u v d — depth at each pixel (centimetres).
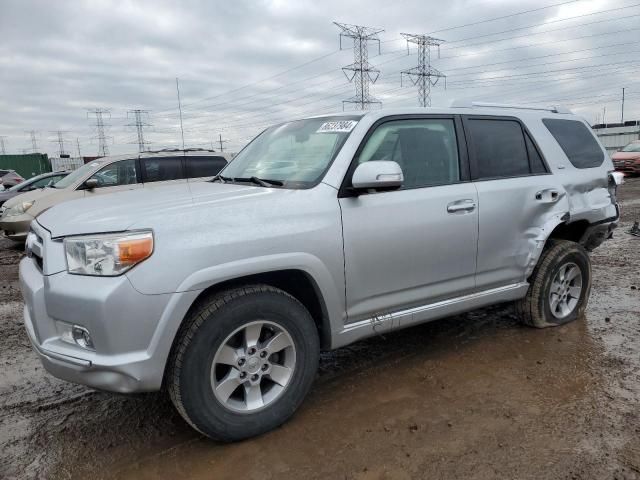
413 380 362
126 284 250
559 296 459
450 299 379
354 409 323
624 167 2345
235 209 284
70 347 264
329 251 304
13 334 488
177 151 1065
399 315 348
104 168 999
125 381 255
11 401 349
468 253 375
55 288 262
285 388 298
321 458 273
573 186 449
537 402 327
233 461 273
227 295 276
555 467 261
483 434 292
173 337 259
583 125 498
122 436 301
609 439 284
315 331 308
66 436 303
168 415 324
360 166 309
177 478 261
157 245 257
